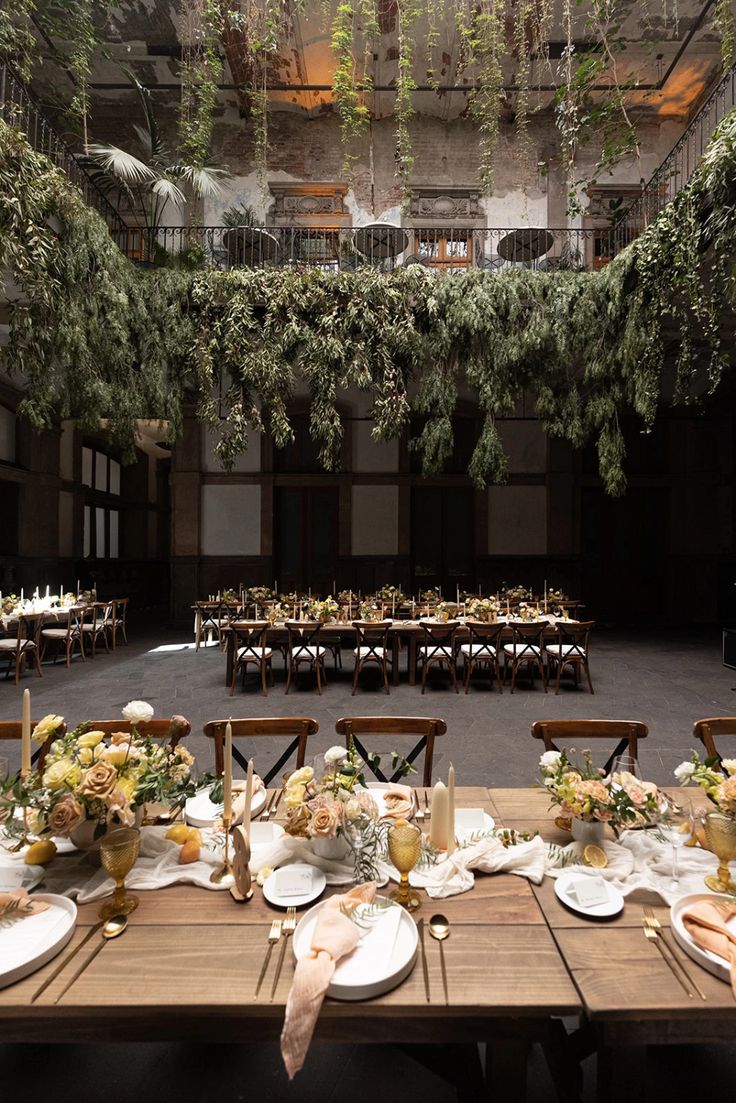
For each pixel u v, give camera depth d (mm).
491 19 7664
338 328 7836
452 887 1541
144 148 10734
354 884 1572
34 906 1401
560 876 1600
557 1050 1593
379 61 9719
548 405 8070
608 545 12773
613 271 7285
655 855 1678
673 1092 1711
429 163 10930
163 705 5941
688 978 1209
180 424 7918
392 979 1182
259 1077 1765
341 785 1677
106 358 6996
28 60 6129
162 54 9625
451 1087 1728
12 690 6594
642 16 8141
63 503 12430
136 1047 1883
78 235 6180
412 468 12375
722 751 4488
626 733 2514
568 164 8344
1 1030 1157
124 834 1442
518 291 7875
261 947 1315
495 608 7344
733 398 11906
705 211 5910
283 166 10883
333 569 12148
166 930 1373
